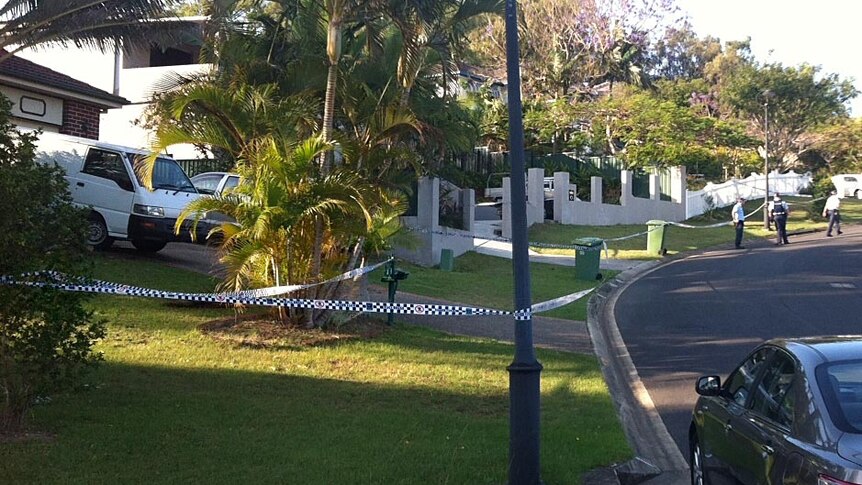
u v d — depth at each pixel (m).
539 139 39.66
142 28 12.59
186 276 14.52
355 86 13.12
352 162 12.22
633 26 45.97
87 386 7.27
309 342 11.25
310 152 11.13
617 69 45.91
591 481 6.83
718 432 5.96
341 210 11.40
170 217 15.91
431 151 19.08
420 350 11.45
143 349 10.17
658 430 8.83
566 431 8.08
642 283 20.44
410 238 13.57
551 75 44.91
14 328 6.68
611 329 14.54
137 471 6.18
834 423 4.48
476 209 30.59
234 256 11.38
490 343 12.32
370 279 17.81
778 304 16.55
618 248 27.86
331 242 12.06
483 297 17.05
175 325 11.50
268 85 12.69
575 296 12.12
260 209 11.31
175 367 9.55
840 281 19.52
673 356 12.27
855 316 15.06
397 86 14.05
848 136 51.19
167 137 11.49
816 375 4.91
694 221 39.53
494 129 36.88
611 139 41.16
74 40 12.48
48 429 7.04
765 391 5.46
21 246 6.55
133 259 15.77
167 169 16.83
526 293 6.51
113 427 7.23
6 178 6.38
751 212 41.47
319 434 7.44
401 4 12.09
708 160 42.94
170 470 6.26
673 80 57.25
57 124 18.36
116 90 25.33
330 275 11.89
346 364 10.37
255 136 11.65
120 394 8.30
